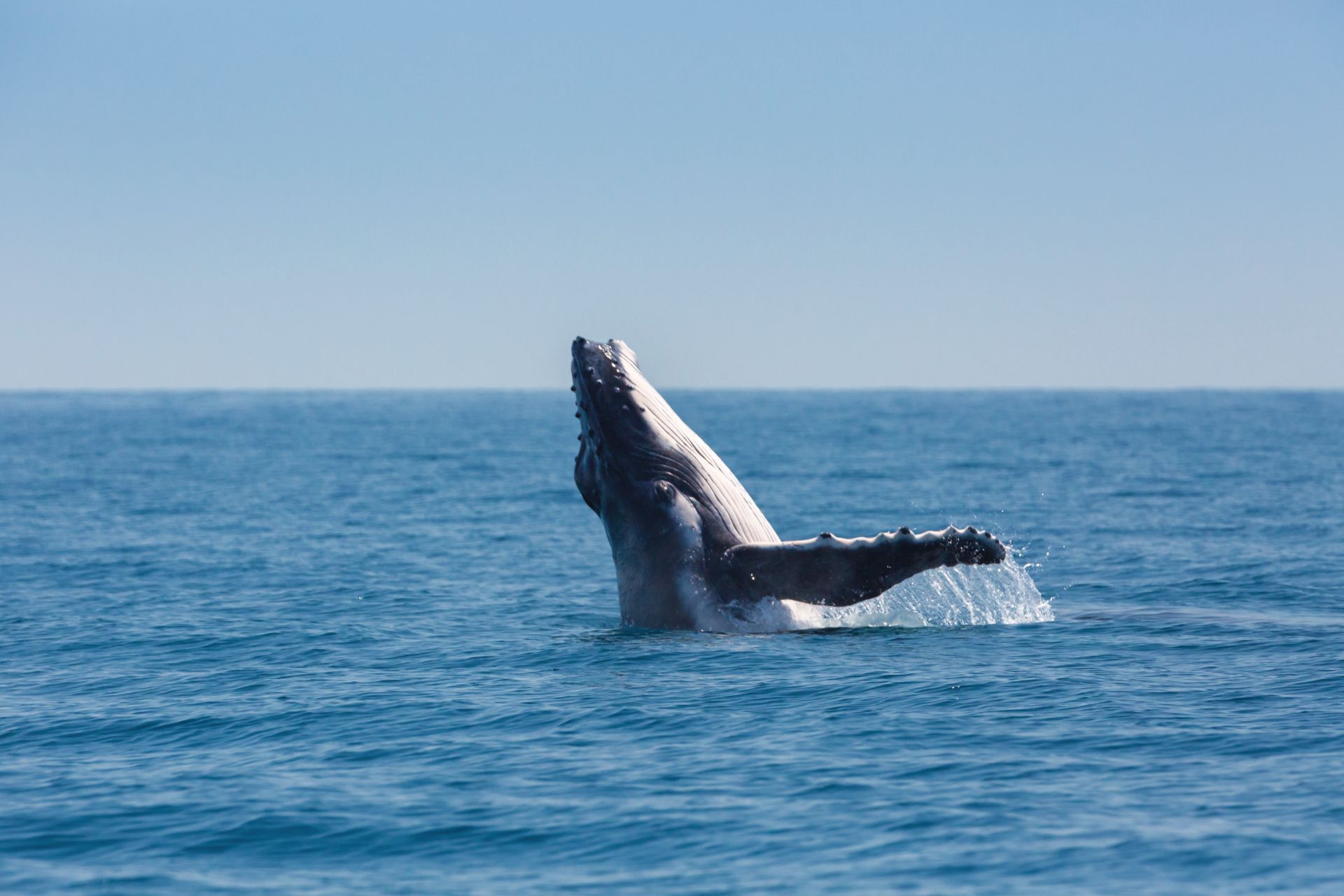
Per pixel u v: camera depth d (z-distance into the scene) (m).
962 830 26.52
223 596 63.88
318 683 42.34
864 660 41.47
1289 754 30.44
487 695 39.50
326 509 119.75
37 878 25.72
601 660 42.94
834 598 43.09
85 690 42.16
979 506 109.69
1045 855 25.06
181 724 37.34
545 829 27.64
